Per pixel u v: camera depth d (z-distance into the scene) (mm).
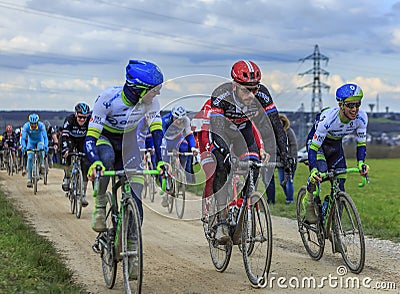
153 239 7609
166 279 5473
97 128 4863
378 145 49375
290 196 11266
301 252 6730
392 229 8445
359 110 5969
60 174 18547
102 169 4609
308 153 6023
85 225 8711
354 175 22938
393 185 18047
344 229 5777
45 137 12969
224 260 5629
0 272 5266
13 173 18953
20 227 7836
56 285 4855
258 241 5043
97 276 5582
